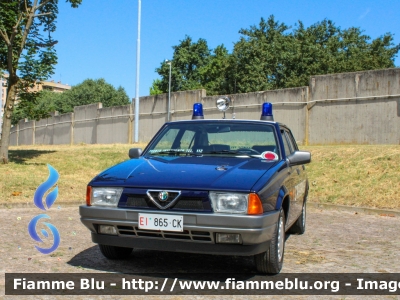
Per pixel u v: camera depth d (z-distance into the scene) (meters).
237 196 4.54
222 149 5.93
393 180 10.98
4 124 14.23
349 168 12.43
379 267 5.50
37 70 15.11
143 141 30.56
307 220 8.96
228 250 4.55
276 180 5.05
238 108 24.48
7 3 14.07
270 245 4.84
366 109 19.30
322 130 20.75
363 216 9.42
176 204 4.62
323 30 52.94
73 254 5.91
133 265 5.43
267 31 52.25
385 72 18.75
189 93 27.41
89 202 5.01
